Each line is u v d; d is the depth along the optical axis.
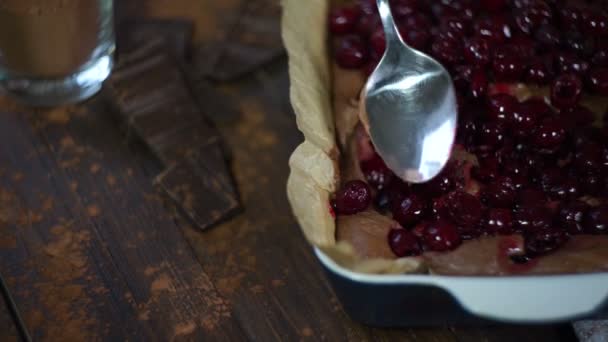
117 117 0.60
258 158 0.59
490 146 0.54
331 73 0.58
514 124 0.54
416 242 0.51
